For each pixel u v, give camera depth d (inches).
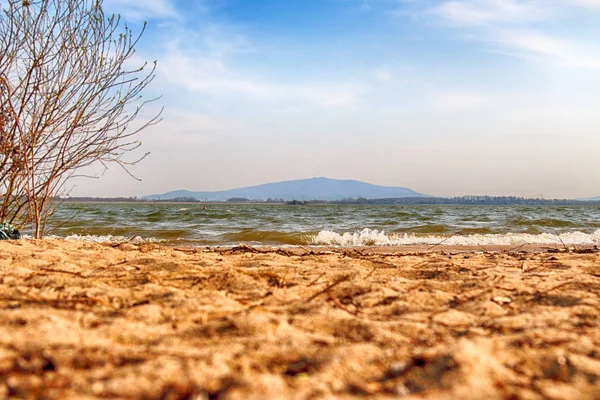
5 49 181.2
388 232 470.9
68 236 396.2
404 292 113.7
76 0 191.8
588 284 120.0
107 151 208.1
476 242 374.6
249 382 55.9
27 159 192.1
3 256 138.1
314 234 410.6
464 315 94.9
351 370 61.6
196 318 88.0
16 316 78.3
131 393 53.2
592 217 850.1
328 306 97.6
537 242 375.2
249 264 152.4
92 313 87.9
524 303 104.4
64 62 191.3
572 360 64.0
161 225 548.7
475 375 57.0
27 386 54.0
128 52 205.3
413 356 64.8
